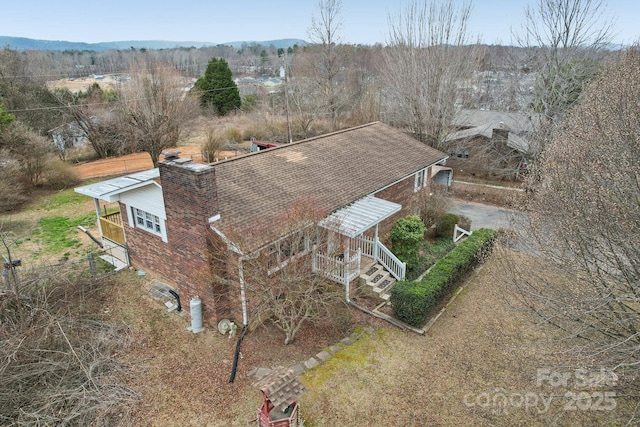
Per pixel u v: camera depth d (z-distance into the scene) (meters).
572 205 10.52
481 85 40.50
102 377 11.31
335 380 11.63
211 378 11.62
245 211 13.60
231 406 10.74
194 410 10.61
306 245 13.41
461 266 16.56
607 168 10.17
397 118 37.50
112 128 40.81
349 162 19.55
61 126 40.34
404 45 32.12
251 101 61.12
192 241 13.00
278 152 18.59
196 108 47.75
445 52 30.31
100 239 20.17
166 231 14.29
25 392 10.22
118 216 19.30
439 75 30.39
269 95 53.75
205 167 12.21
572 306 9.70
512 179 33.12
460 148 35.06
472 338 13.55
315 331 13.71
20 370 10.57
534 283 13.86
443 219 21.61
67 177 29.66
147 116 32.31
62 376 10.94
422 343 13.29
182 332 13.45
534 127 29.92
